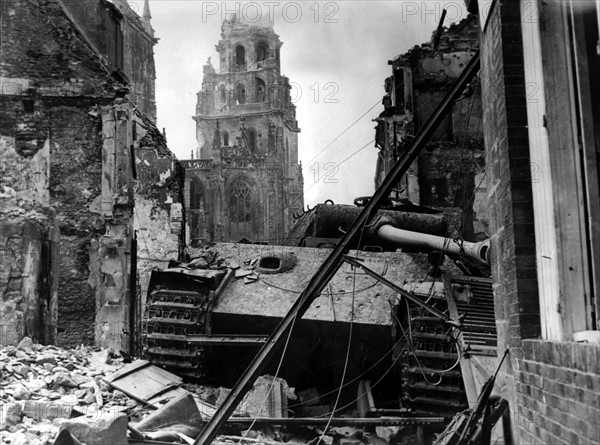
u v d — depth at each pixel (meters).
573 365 4.64
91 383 11.48
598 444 4.17
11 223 14.09
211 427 8.08
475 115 27.42
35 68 15.03
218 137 87.44
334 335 13.31
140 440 8.69
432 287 12.19
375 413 12.23
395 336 12.86
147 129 28.31
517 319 6.00
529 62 5.92
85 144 15.01
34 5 15.16
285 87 95.94
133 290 15.23
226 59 97.00
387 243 15.74
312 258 14.98
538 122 5.66
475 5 7.91
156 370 12.52
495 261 7.12
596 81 5.34
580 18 5.40
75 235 14.79
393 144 27.86
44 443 8.12
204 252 15.28
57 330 14.44
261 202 84.56
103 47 16.59
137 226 25.61
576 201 5.37
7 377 10.82
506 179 6.23
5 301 13.75
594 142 5.30
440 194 26.91
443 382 11.63
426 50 28.31
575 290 5.30
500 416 6.68
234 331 13.82
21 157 14.72
